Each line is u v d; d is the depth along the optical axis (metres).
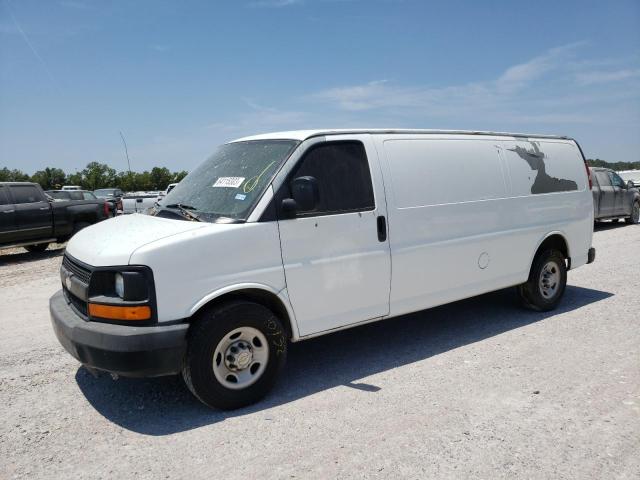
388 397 4.05
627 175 25.77
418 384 4.29
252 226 3.92
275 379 4.08
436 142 5.20
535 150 6.21
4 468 3.19
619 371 4.44
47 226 13.52
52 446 3.44
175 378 4.54
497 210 5.64
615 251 10.74
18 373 4.74
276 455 3.26
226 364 3.84
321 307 4.31
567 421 3.60
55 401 4.13
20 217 12.89
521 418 3.65
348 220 4.41
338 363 4.83
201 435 3.53
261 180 4.15
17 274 10.48
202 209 4.23
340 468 3.09
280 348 4.07
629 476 2.96
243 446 3.37
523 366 4.62
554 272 6.41
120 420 3.79
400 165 4.84
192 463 3.20
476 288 5.52
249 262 3.90
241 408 3.93
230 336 3.85
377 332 5.74
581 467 3.05
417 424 3.60
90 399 4.16
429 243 5.00
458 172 5.30
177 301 3.61
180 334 3.56
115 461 3.24
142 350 3.46
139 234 3.87
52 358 5.12
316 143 4.36
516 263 5.90
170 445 3.42
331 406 3.92
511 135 6.06
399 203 4.76
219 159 4.85
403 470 3.05
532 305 6.28
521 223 5.92
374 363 4.80
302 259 4.17
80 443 3.47
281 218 4.06
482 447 3.29
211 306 3.84
